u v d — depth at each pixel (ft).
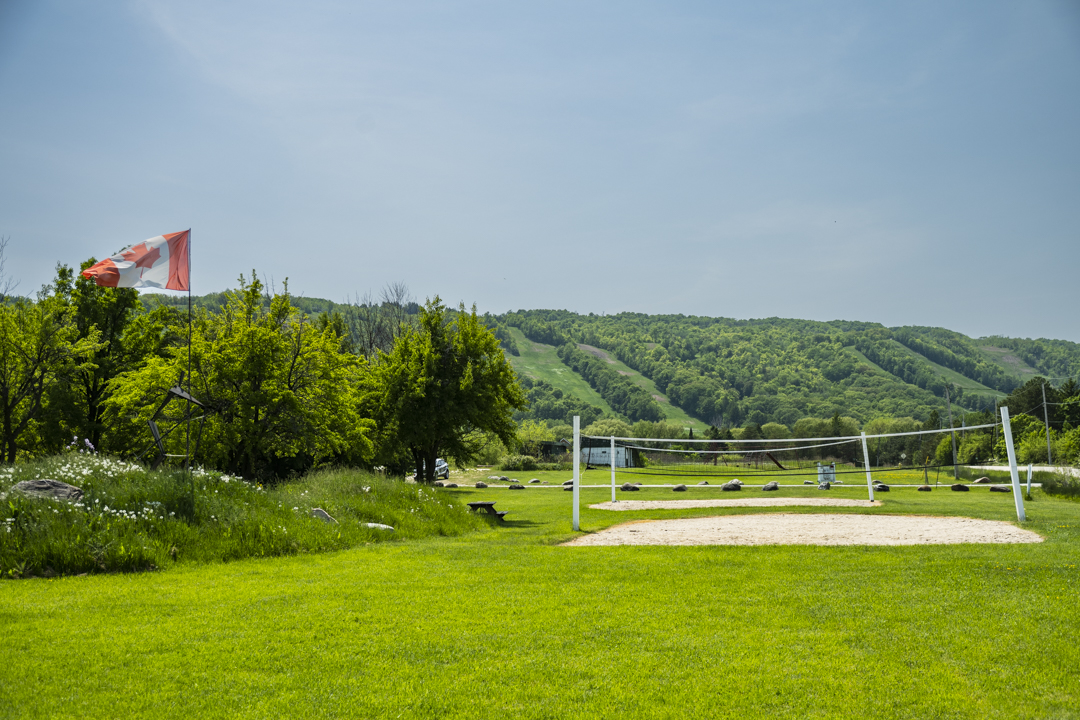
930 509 63.82
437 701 15.96
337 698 16.06
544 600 25.08
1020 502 50.14
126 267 43.68
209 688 16.51
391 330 182.70
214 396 78.69
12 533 30.55
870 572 29.30
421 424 112.57
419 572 30.94
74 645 19.21
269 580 29.01
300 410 81.35
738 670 17.89
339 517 46.21
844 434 364.58
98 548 31.07
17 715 14.76
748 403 605.31
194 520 37.37
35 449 100.27
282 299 88.58
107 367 107.34
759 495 94.58
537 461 219.41
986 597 24.34
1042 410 256.52
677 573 29.94
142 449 86.07
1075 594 24.26
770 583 27.53
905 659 18.47
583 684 17.02
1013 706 15.51
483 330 121.70
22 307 93.76
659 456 253.65
